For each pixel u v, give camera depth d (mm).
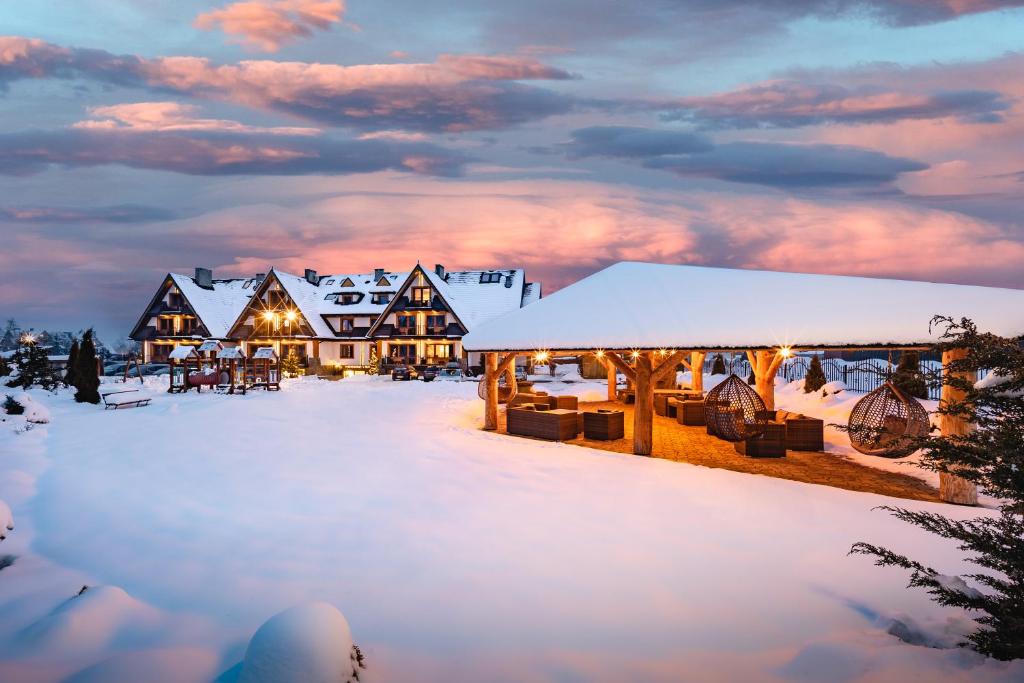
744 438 9992
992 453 3631
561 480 8734
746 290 11039
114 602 4594
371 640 4180
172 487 8492
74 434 12805
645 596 4848
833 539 6168
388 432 13172
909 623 4156
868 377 22188
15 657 3922
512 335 12547
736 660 3846
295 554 5898
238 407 17219
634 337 10711
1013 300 8719
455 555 5809
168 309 43906
